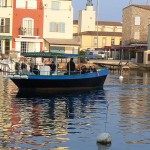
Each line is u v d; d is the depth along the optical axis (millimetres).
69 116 22672
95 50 86938
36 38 63312
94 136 18016
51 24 64250
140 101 29594
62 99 29719
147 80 49375
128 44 86500
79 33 105688
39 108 25141
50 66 37375
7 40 62531
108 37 103438
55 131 18828
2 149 15820
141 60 74562
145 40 85750
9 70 48656
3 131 18594
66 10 64688
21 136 17750
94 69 38906
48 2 64188
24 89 34781
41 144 16594
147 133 18781
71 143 16828
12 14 62844
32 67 36938
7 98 29531
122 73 61438
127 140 17484
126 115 23344
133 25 86312
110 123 20906
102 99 30422
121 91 36500
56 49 63125
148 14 85562
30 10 63406
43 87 34906
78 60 46656
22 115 22594
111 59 82062
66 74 36531
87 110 24906
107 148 16234
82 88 36812
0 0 62750
